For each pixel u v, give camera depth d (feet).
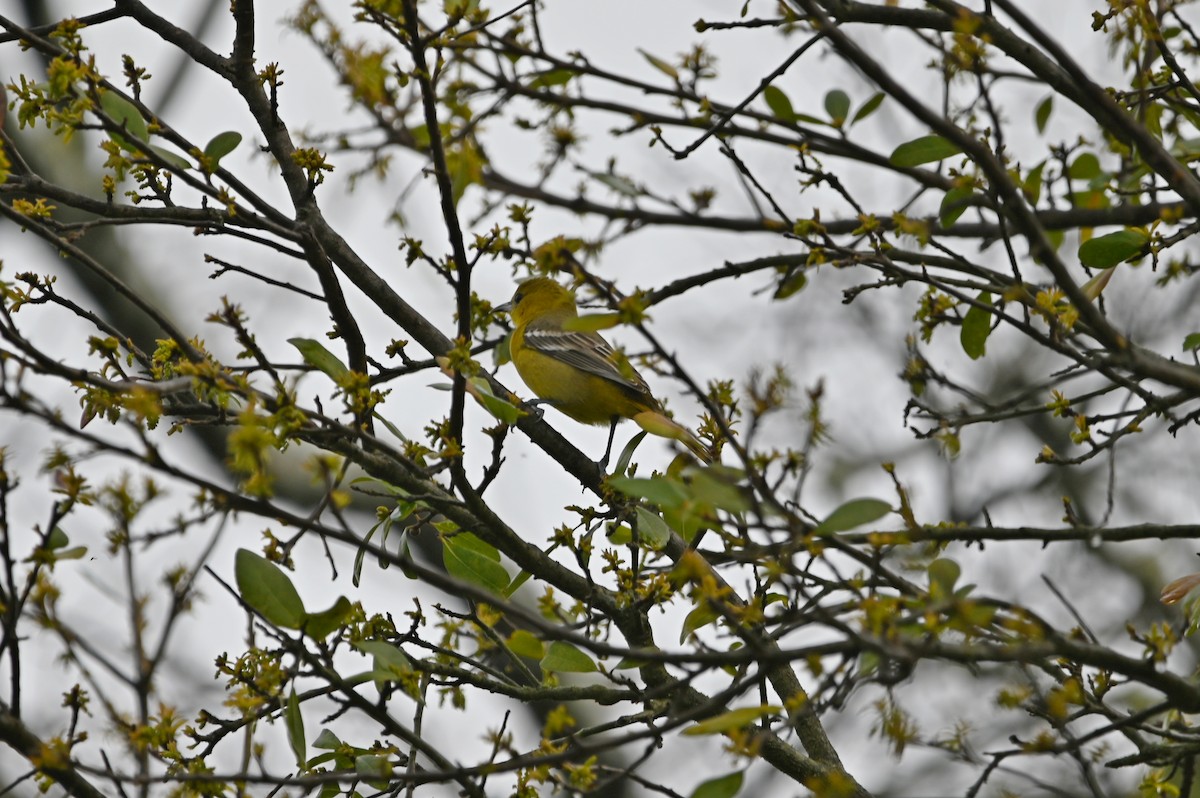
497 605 25.39
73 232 34.37
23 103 32.73
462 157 29.14
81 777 28.63
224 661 30.04
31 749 27.84
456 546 35.78
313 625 28.02
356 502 61.00
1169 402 33.99
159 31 40.91
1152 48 41.88
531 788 30.48
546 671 35.88
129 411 25.48
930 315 39.27
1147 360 30.17
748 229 49.67
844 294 37.73
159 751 30.09
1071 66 30.71
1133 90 39.86
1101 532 32.68
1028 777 34.35
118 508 33.09
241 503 24.70
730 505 24.39
